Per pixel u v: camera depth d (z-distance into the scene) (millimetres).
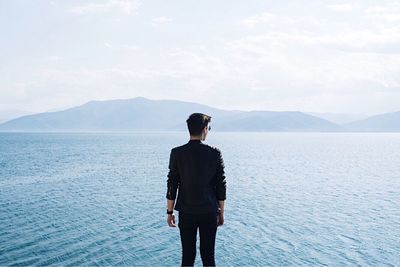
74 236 28625
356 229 33500
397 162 116812
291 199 48438
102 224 32469
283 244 28359
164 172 74688
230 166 92750
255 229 32594
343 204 45844
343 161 117938
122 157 113938
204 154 5430
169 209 5617
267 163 102500
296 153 151875
